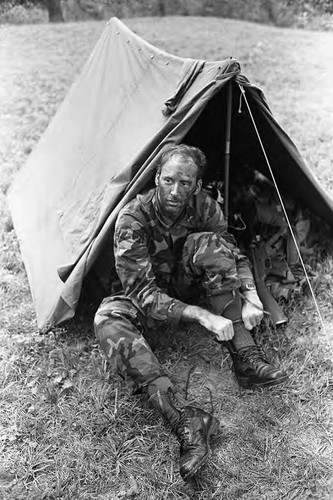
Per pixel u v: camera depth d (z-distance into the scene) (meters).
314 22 12.68
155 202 3.00
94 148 4.06
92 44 11.05
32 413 3.01
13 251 4.34
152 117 3.58
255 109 3.35
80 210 3.80
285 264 3.79
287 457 2.78
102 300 3.44
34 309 3.76
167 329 3.48
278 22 12.90
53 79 8.93
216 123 3.55
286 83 8.59
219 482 2.67
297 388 3.14
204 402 3.07
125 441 2.86
